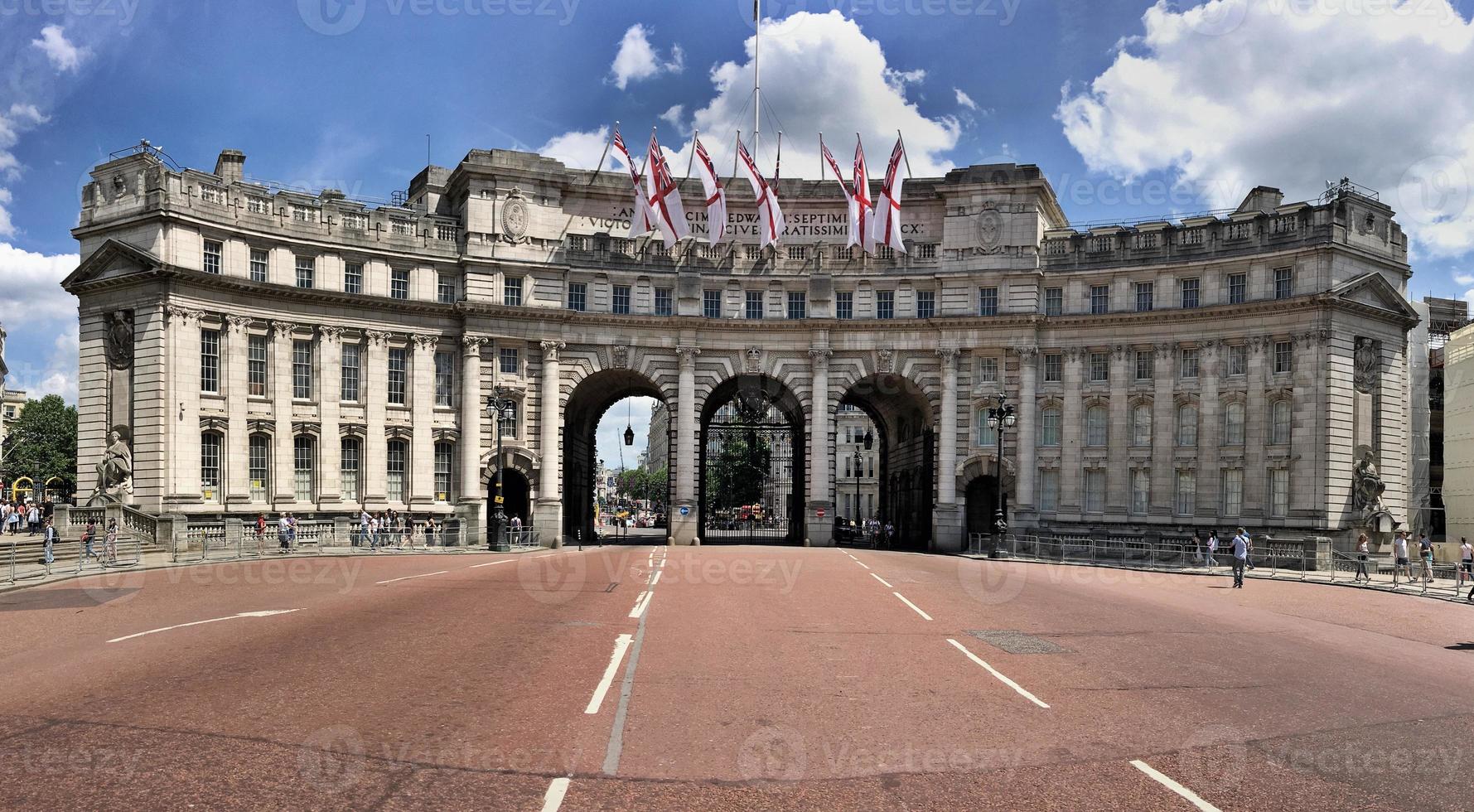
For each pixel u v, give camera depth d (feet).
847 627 77.61
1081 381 218.38
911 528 254.27
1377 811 35.24
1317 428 196.44
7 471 396.57
